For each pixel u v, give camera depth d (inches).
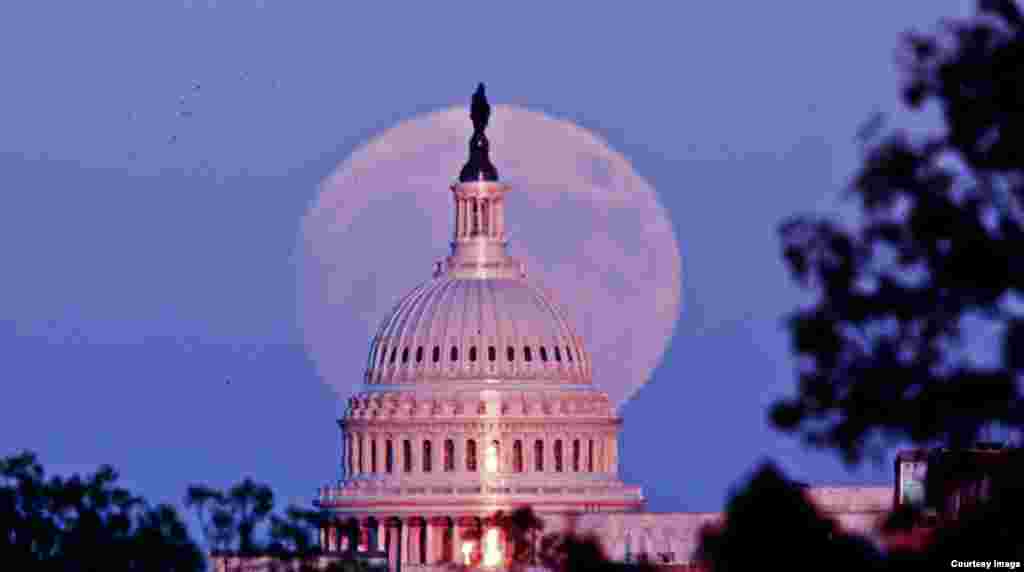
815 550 6614.2
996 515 6796.3
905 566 6752.0
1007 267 6781.5
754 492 6628.9
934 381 6820.9
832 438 6855.3
